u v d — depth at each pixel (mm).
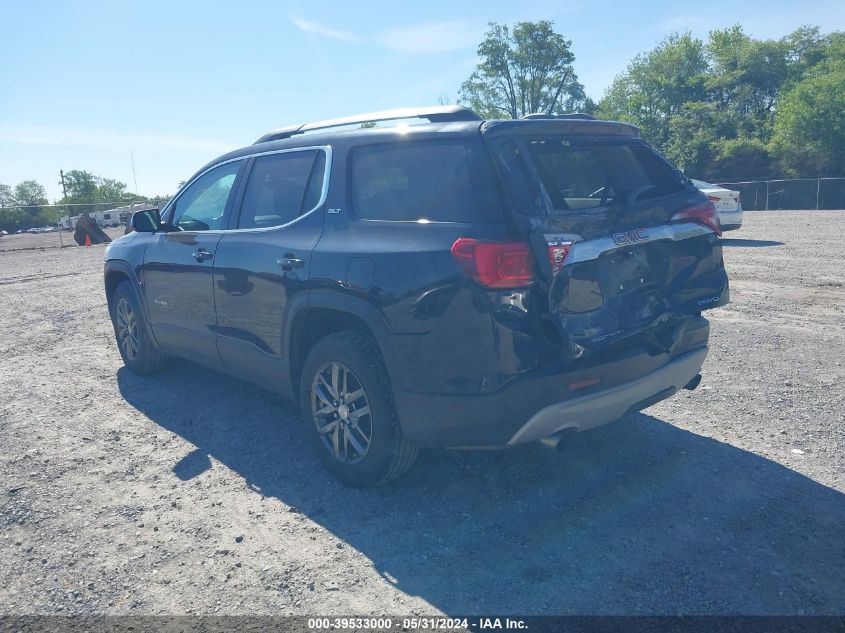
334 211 3764
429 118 3617
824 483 3637
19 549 3236
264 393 5426
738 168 48938
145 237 5445
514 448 4207
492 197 3104
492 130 3215
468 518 3412
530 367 3051
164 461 4215
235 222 4512
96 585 2938
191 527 3408
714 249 3822
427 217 3307
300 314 3826
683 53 62438
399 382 3309
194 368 6191
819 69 53031
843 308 7711
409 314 3205
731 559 2973
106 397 5461
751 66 57750
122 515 3545
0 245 30531
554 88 58500
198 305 4723
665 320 3465
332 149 3934
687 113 55000
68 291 11594
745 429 4383
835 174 44719
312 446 4023
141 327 5625
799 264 11203
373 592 2840
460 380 3111
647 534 3195
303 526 3391
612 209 3334
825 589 2754
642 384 3393
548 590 2807
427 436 3287
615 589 2795
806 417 4539
